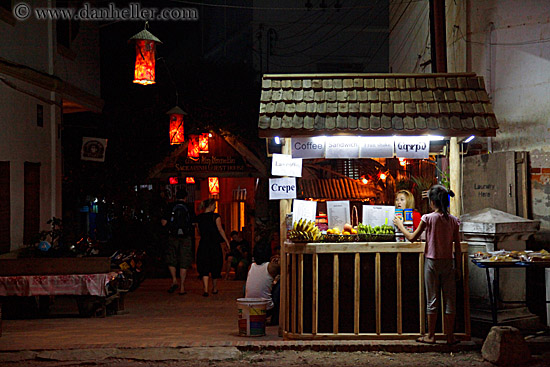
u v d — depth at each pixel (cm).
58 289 1077
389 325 849
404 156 879
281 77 897
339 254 849
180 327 981
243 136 2089
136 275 1489
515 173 1017
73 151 2009
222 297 1373
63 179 1986
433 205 824
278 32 2569
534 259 809
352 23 2595
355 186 2225
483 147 1121
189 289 1562
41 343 842
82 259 1088
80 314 1104
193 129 2084
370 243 845
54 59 1451
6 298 1120
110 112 2075
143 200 2052
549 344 823
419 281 851
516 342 761
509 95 1070
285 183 892
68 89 1622
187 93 2078
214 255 1406
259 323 895
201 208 1422
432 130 838
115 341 855
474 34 1151
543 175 995
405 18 1708
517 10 1060
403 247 845
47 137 1401
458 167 885
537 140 1013
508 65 1074
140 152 2059
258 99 2123
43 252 1141
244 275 1905
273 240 1972
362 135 843
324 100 869
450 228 816
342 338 843
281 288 901
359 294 848
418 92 880
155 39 1166
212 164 2133
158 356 777
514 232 916
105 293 1077
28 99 1292
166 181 2177
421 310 847
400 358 789
